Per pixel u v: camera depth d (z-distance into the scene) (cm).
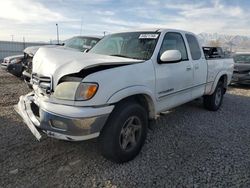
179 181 296
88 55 355
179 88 441
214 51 642
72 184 286
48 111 298
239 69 1030
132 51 405
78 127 286
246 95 875
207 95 598
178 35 459
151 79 364
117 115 314
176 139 425
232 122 531
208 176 308
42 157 345
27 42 3022
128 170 319
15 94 730
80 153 360
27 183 284
